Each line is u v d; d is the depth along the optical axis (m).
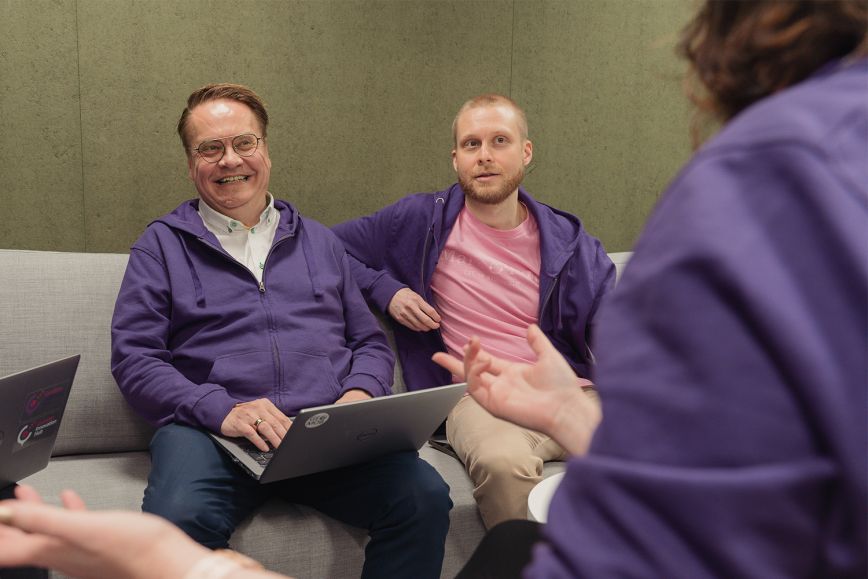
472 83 3.40
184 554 0.56
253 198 2.21
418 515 1.81
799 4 0.50
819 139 0.44
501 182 2.40
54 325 2.15
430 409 1.79
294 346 2.10
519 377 0.86
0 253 2.19
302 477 1.91
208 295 2.09
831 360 0.41
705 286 0.43
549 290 2.42
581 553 0.44
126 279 2.08
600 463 0.44
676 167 3.88
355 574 1.90
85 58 2.84
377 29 3.21
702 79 0.56
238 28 3.01
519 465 2.00
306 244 2.29
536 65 3.51
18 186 2.84
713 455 0.42
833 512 0.42
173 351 2.08
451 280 2.47
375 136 3.28
